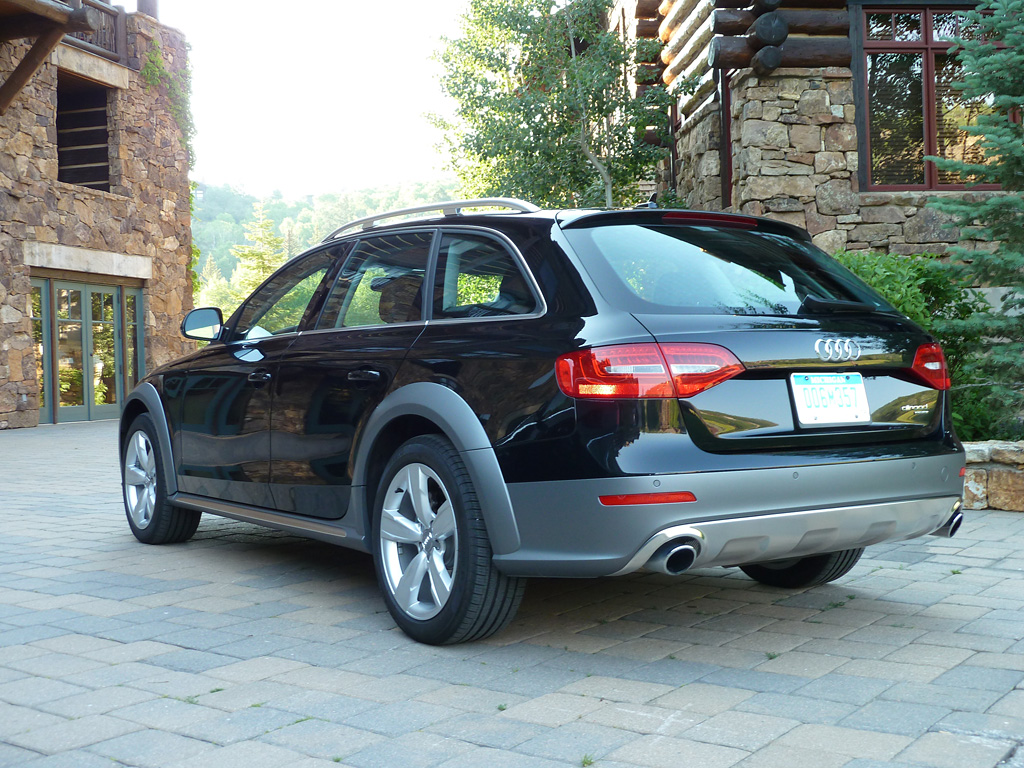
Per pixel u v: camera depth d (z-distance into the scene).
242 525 6.04
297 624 3.72
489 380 3.21
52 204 15.91
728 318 3.11
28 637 3.55
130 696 2.92
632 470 2.86
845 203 10.12
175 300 19.28
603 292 3.11
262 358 4.39
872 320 3.41
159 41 18.73
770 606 3.91
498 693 2.91
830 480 3.09
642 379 2.90
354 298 4.09
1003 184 6.46
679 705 2.78
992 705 2.72
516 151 12.74
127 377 18.06
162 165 18.89
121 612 3.91
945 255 10.15
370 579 4.50
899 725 2.59
